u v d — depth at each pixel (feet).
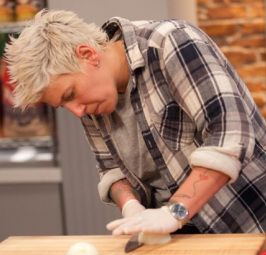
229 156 5.39
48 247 5.91
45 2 10.89
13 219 11.23
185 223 5.81
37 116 11.28
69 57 5.47
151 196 6.69
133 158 6.38
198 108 5.56
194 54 5.60
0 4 11.00
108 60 5.83
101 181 6.75
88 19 10.28
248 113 5.82
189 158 5.98
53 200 11.05
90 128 6.73
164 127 5.97
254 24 12.60
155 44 5.82
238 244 5.56
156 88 5.90
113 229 5.37
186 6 10.59
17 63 5.51
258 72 12.76
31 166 11.06
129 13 10.20
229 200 6.20
